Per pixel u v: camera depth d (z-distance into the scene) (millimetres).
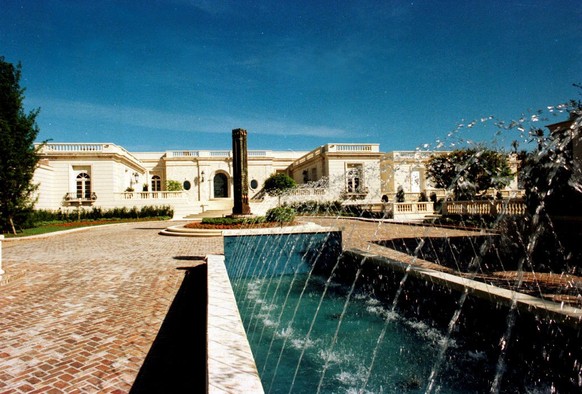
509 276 6734
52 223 24438
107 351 3695
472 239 12773
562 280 6258
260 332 4887
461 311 4355
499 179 19125
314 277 8734
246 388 1994
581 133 4695
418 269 5449
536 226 8672
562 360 3020
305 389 3318
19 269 8250
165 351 3688
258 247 8984
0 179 17047
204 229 15711
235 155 17766
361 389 3311
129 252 11000
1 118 17266
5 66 17734
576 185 6078
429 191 27672
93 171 28188
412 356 4000
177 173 38312
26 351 3711
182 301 5551
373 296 6715
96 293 6070
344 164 31422
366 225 19891
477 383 3379
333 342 4469
